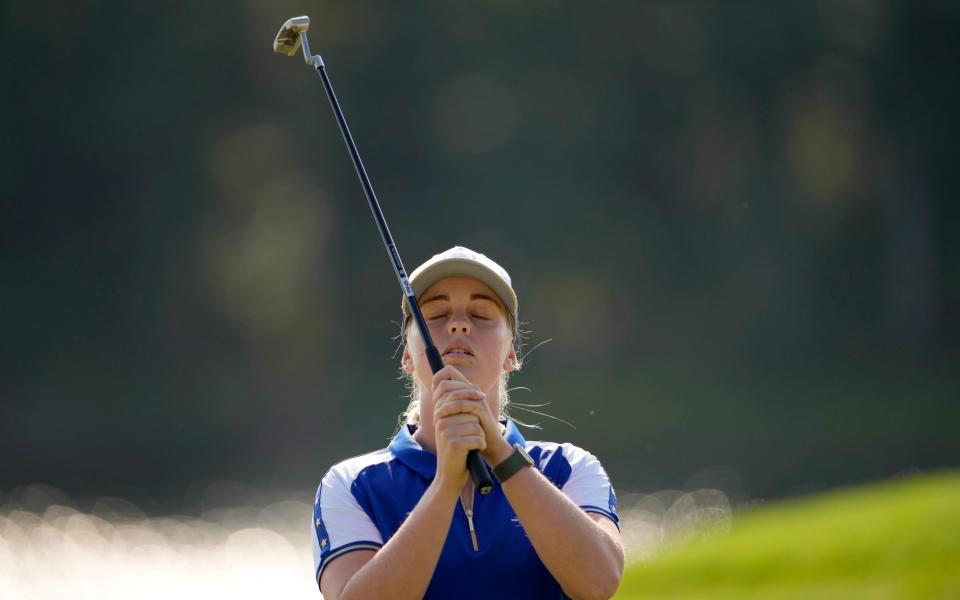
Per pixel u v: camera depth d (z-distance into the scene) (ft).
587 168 430.20
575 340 434.30
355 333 420.77
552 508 38.01
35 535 201.87
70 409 367.25
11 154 394.11
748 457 276.62
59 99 395.75
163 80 401.49
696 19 422.41
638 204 440.04
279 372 408.26
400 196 423.64
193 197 409.90
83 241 403.13
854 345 437.58
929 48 414.82
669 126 434.30
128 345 402.52
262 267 419.54
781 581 102.78
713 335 438.81
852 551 103.09
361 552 39.83
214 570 180.55
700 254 444.55
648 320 440.45
